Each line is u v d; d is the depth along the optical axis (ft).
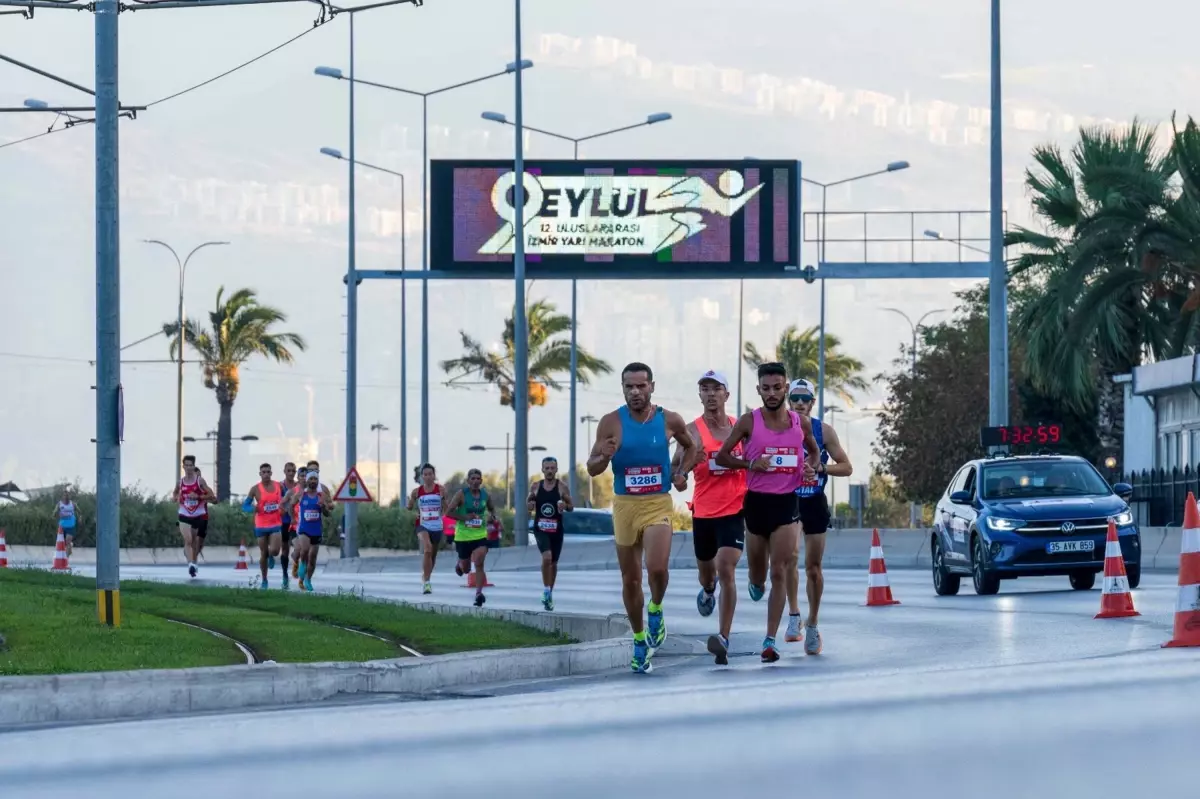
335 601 202.69
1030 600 200.64
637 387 130.21
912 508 559.38
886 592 204.85
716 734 74.28
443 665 126.00
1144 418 421.18
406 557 402.52
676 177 515.50
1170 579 242.99
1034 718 76.38
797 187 514.27
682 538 368.27
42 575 246.47
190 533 302.25
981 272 500.33
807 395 142.61
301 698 117.08
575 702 90.43
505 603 233.96
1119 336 436.35
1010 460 224.94
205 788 63.41
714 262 514.68
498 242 514.27
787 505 134.21
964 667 109.40
